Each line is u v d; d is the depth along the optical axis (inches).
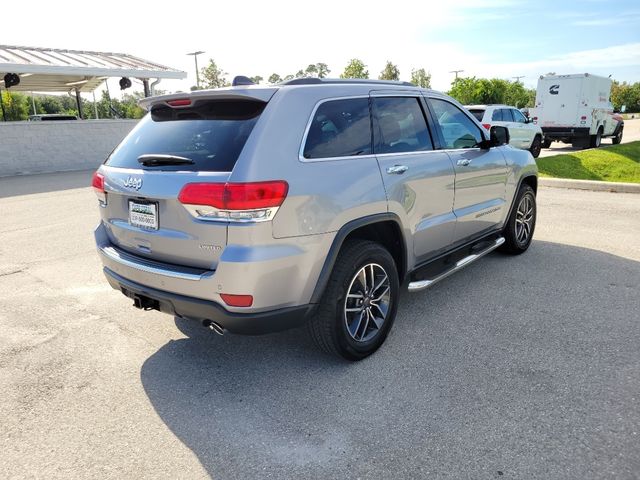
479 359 135.9
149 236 121.9
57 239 277.4
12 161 641.0
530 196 228.2
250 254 107.3
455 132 176.4
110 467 98.6
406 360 136.9
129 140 139.4
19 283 206.2
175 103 130.4
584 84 741.9
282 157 113.1
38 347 149.6
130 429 110.4
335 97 131.2
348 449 101.7
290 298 116.4
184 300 115.7
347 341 131.0
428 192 154.6
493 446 100.9
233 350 146.3
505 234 217.6
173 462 99.6
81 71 708.0
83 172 658.8
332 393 122.0
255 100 117.0
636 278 194.2
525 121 648.4
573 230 270.4
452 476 93.2
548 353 137.8
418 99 161.6
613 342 143.1
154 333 158.6
